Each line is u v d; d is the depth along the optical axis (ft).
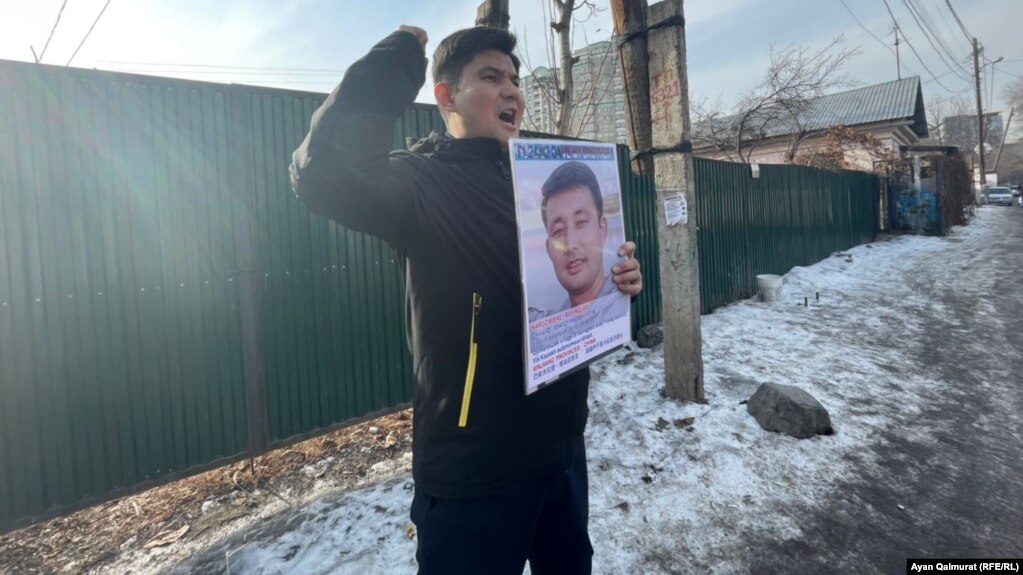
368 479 9.78
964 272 29.84
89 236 8.46
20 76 7.86
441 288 3.84
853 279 29.01
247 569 7.34
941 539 8.09
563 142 4.25
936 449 10.94
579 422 4.55
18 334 7.95
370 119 3.34
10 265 7.86
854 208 39.50
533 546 5.08
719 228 22.71
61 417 8.34
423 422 4.02
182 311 9.36
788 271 29.43
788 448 10.69
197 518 8.71
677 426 11.49
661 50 12.19
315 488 9.52
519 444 3.95
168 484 9.77
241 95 9.86
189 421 9.48
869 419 12.30
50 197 8.13
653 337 16.79
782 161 61.82
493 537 3.93
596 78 22.56
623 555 7.63
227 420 9.88
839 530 8.27
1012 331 19.40
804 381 14.53
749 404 12.16
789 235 29.63
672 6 11.82
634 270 4.94
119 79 8.64
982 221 61.52
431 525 3.94
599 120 29.45
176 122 9.20
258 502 9.12
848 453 10.64
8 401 7.92
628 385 13.85
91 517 8.82
